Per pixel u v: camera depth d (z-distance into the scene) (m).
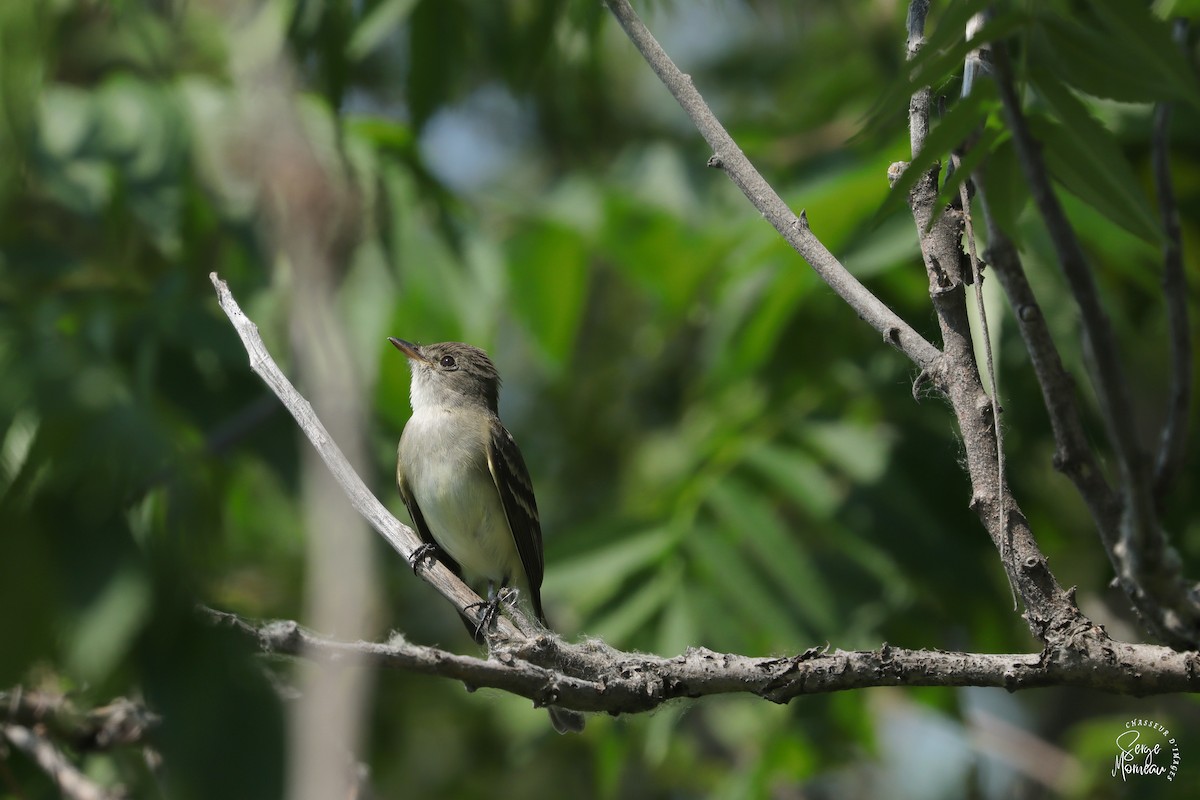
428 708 15.28
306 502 8.95
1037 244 10.34
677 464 13.58
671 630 10.80
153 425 6.76
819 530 12.93
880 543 11.46
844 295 5.73
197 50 11.50
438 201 12.12
